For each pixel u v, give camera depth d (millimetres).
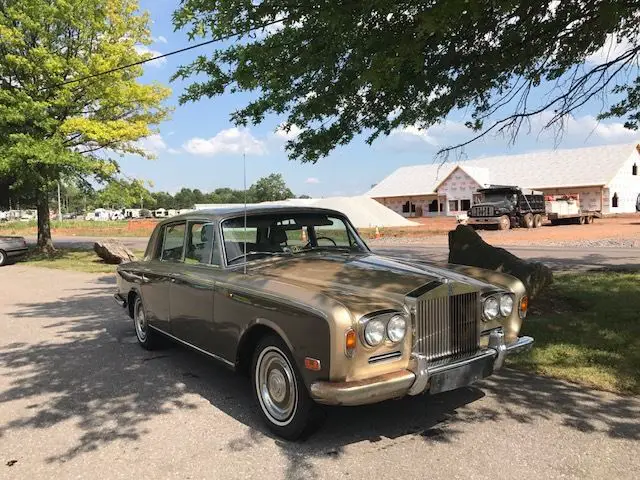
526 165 53656
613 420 4109
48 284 13812
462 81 6055
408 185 58562
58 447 3947
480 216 30391
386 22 4844
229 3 5418
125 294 7027
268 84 6621
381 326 3533
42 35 18906
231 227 4965
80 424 4359
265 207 5270
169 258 5941
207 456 3713
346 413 4375
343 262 4695
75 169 19688
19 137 17938
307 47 5895
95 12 19641
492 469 3400
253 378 4219
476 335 4117
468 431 3971
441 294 3855
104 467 3613
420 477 3330
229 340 4488
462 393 4758
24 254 20297
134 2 20875
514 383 4988
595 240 20406
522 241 21438
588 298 8125
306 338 3613
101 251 18641
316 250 5262
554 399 4566
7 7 18891
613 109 8992
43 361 6312
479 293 4133
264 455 3697
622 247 17438
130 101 21172
